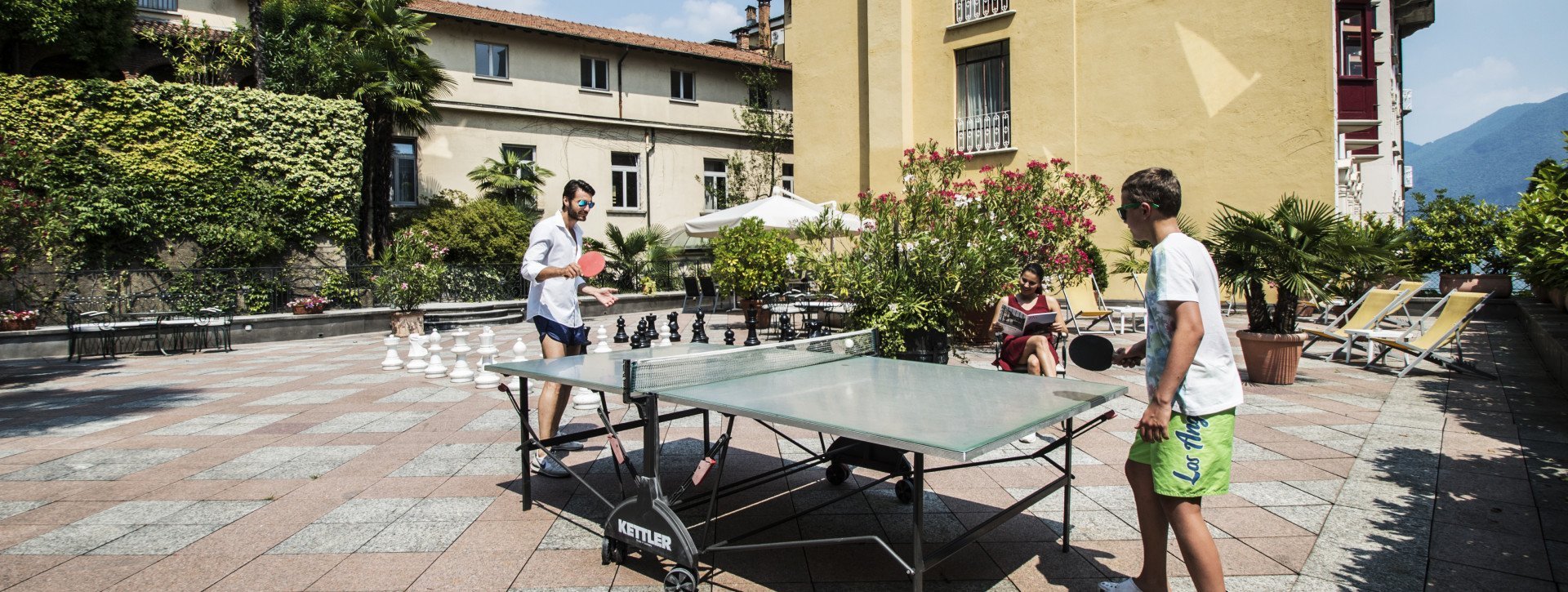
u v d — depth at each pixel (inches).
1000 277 312.0
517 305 724.0
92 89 574.2
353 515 157.8
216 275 579.5
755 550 138.9
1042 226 380.2
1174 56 556.1
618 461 132.7
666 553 121.1
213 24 776.9
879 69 690.8
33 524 152.9
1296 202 311.1
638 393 124.9
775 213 522.9
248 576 127.4
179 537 145.3
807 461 161.2
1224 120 537.3
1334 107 495.8
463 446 215.6
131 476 187.5
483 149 882.1
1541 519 147.3
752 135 1031.6
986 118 653.3
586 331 205.6
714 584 125.0
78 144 565.6
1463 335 437.1
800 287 522.0
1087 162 599.5
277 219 642.2
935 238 306.5
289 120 652.7
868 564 132.3
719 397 121.3
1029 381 138.1
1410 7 977.5
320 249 674.2
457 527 150.6
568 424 245.9
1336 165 498.0
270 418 257.3
